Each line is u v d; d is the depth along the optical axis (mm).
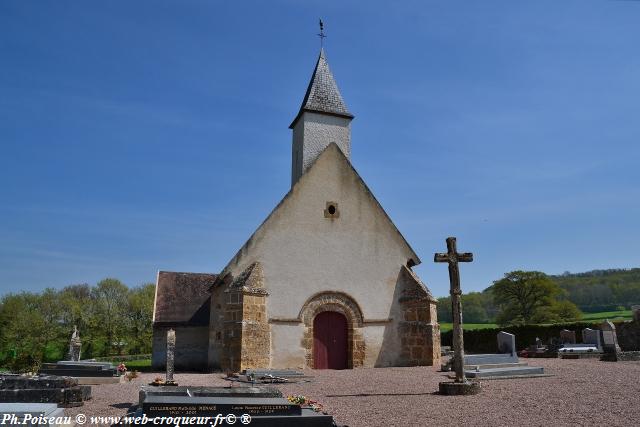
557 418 8664
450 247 12664
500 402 10492
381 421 8656
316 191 21172
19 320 47344
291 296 19781
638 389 11836
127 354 52375
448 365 17953
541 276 50844
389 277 21375
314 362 19734
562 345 26016
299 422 7227
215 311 21250
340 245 20969
